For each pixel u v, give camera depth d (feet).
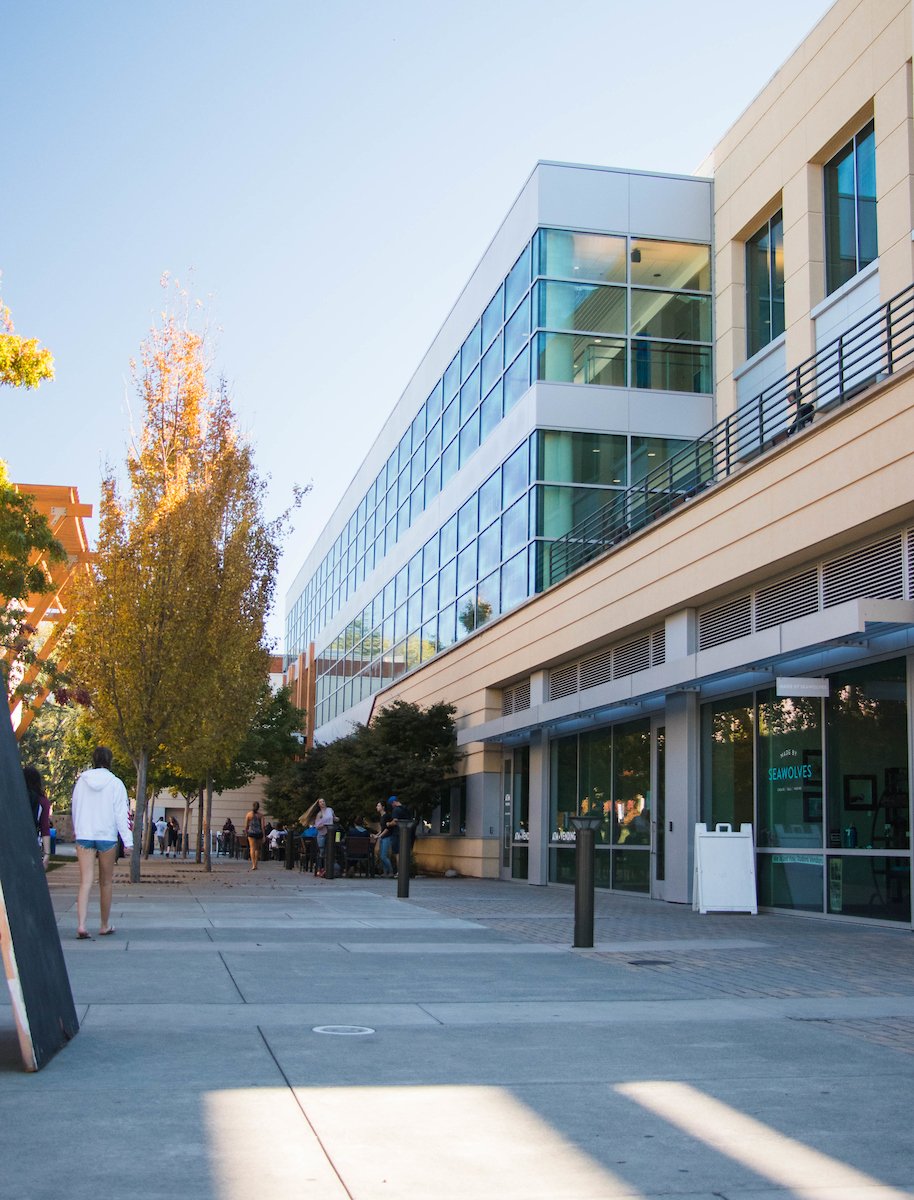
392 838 91.35
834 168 67.62
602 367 84.53
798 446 51.01
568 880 81.71
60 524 86.28
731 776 60.90
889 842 47.65
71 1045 21.21
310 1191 13.73
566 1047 22.11
